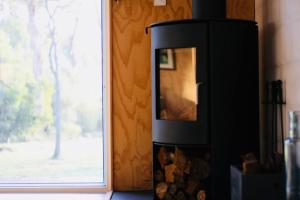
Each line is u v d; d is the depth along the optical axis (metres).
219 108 2.85
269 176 2.21
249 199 2.22
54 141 3.81
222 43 2.86
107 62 3.63
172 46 2.90
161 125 2.96
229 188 2.85
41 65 3.79
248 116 2.95
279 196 2.21
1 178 3.79
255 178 2.21
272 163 2.33
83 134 3.79
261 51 3.34
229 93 2.87
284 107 2.80
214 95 2.85
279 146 2.90
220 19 2.86
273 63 3.03
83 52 3.76
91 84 3.77
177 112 3.01
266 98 3.08
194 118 2.92
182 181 3.08
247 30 2.93
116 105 3.60
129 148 3.61
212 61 2.85
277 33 2.93
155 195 3.13
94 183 3.72
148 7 3.59
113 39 3.59
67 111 3.79
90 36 3.76
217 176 2.85
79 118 3.79
